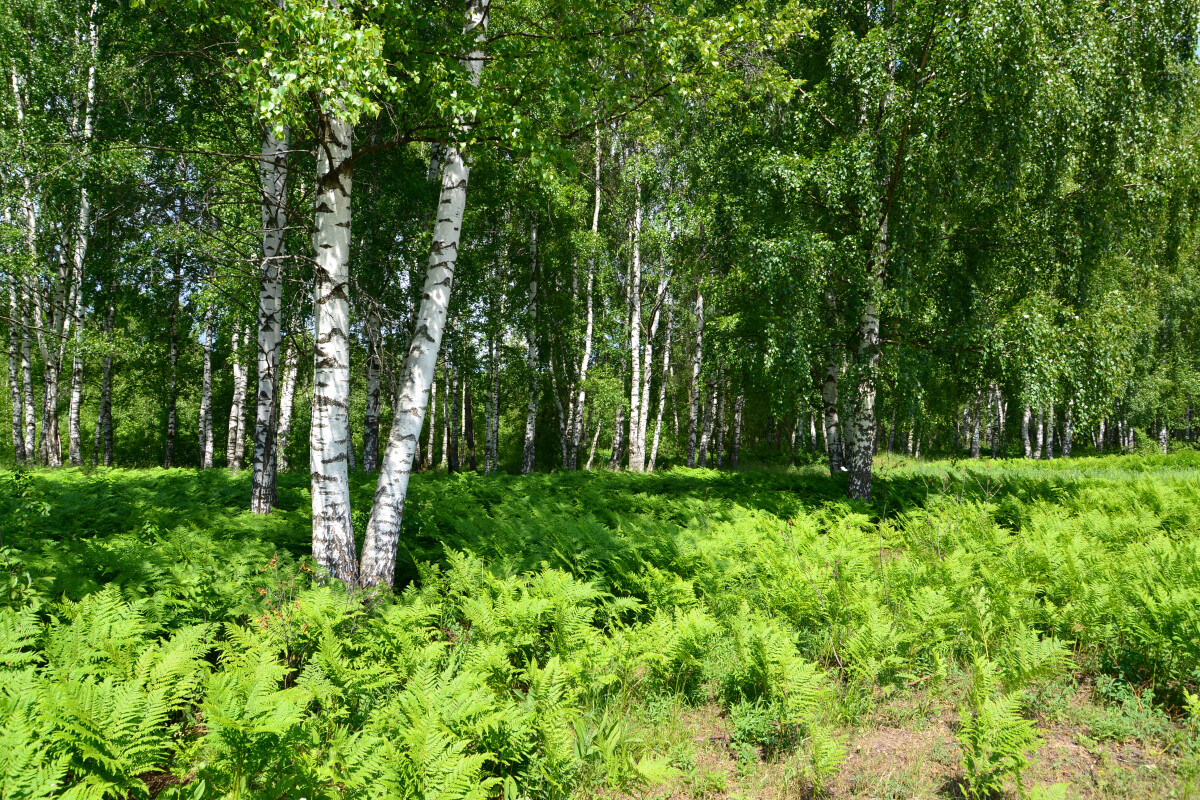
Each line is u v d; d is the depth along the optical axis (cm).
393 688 435
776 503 1134
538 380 2139
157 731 323
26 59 1552
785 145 1318
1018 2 980
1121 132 1167
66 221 1723
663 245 2038
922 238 1197
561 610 501
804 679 416
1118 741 410
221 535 733
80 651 377
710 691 495
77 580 499
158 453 3070
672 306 2633
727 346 1595
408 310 1653
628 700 463
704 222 1808
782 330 1228
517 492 1222
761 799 364
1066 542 739
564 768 346
